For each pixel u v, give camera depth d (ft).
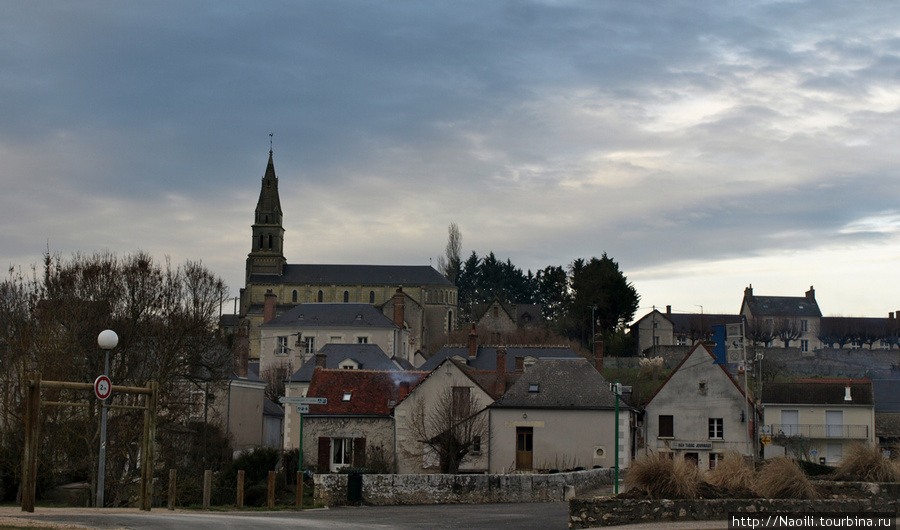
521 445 153.58
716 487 68.23
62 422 125.59
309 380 199.72
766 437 161.99
